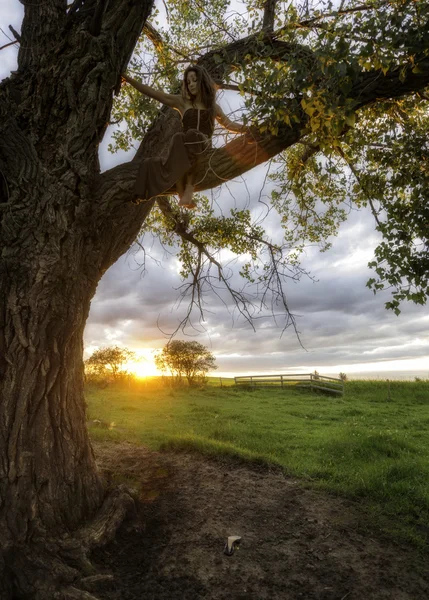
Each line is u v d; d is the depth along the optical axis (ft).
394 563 17.42
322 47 13.64
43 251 16.08
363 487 24.29
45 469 16.51
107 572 15.70
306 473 27.12
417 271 21.48
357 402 77.41
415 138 22.81
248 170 15.93
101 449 29.94
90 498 18.20
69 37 16.24
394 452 33.65
